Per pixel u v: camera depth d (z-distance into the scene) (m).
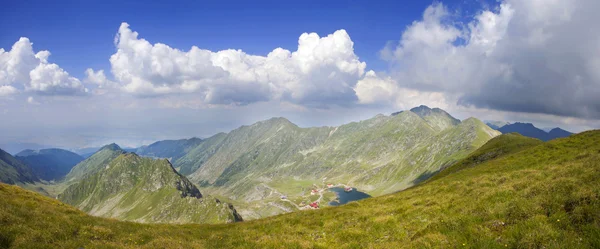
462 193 27.39
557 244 12.15
